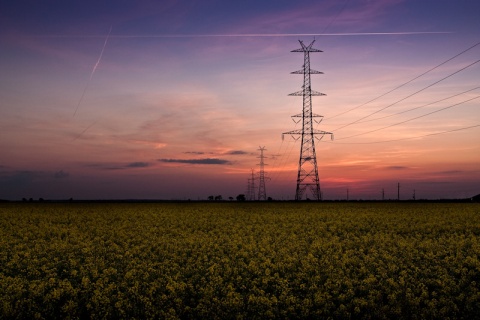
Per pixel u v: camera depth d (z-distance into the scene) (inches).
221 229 1091.3
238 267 614.9
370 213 1545.3
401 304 444.1
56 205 2369.6
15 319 411.5
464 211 1648.6
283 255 694.5
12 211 1718.8
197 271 591.2
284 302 457.7
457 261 653.9
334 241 844.0
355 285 525.7
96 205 2381.9
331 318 422.0
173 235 1000.2
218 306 436.1
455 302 466.6
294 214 1508.4
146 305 433.7
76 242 898.7
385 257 672.4
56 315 432.8
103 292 472.7
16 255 682.8
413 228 1112.8
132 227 1153.4
